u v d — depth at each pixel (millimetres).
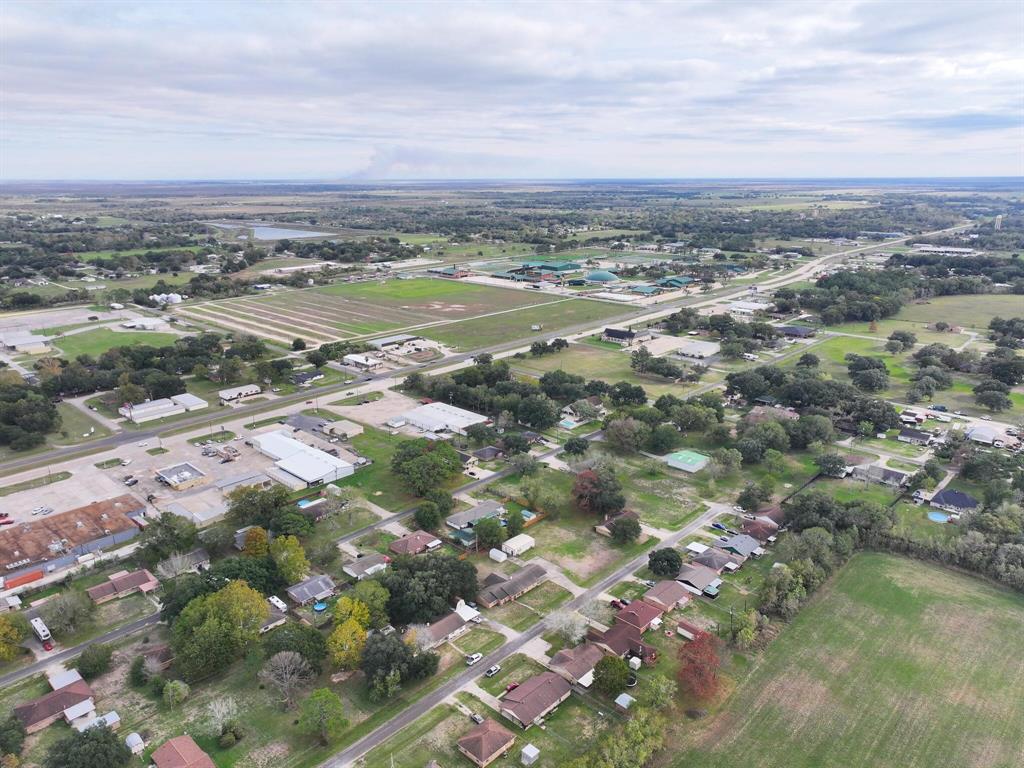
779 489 145500
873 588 110188
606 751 73438
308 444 166000
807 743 79188
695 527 129750
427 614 99188
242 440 172375
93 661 89812
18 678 90250
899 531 123250
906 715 83438
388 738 80000
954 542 117500
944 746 78750
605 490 133250
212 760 76312
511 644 96938
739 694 86938
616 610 104250
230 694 87750
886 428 178000
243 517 127312
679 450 165000
